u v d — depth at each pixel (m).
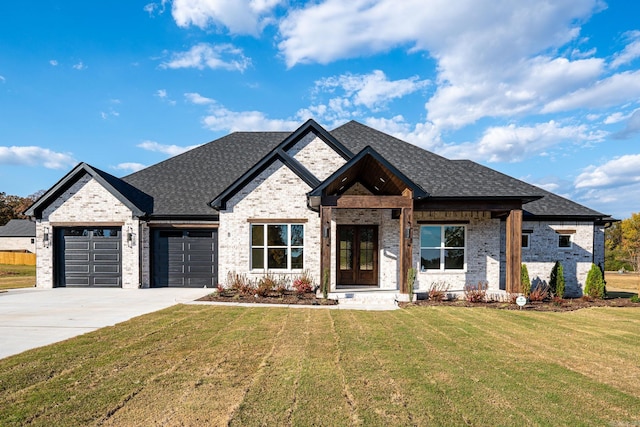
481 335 8.73
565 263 16.69
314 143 17.02
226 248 15.80
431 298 13.92
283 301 13.16
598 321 10.70
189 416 4.54
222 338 8.09
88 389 5.31
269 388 5.38
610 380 5.95
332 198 13.39
